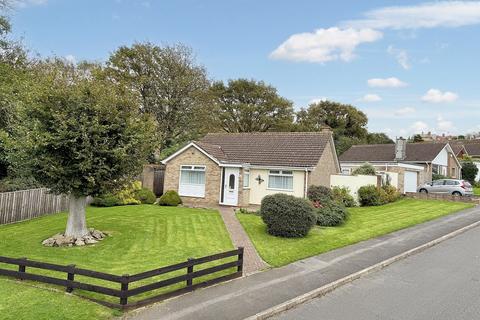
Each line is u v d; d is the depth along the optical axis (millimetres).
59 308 8062
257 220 19156
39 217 19750
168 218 19312
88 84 13797
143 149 14531
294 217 15398
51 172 13055
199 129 43719
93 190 13859
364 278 11289
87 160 13062
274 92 61688
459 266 12531
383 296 9711
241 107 59156
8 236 14977
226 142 30484
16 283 9555
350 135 69688
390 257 13336
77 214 14344
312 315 8484
